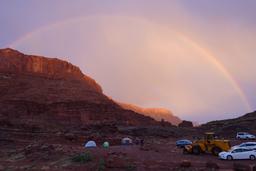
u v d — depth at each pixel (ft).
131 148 167.02
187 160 123.85
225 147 143.02
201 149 144.77
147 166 109.29
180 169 106.32
